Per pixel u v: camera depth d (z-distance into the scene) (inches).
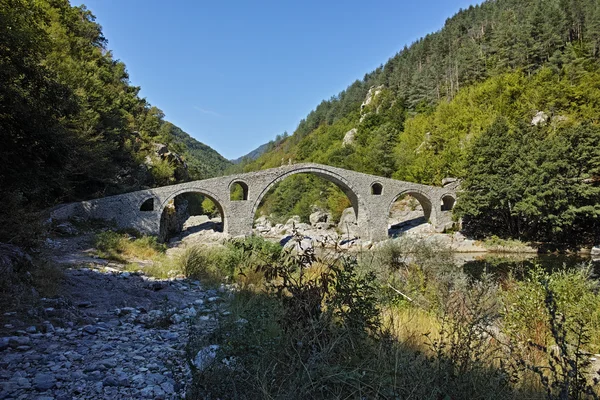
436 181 2269.9
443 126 2667.3
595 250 1323.8
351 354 156.6
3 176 495.8
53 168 564.7
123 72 2620.6
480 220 1772.9
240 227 1699.1
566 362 144.6
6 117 475.2
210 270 558.6
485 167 1663.4
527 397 150.0
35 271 356.5
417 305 354.6
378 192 2134.6
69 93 569.0
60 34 1433.3
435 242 606.5
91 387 153.4
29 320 246.1
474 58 3383.4
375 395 126.5
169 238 1706.4
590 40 2812.5
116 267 608.7
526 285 330.0
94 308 316.2
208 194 1635.1
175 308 326.3
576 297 307.6
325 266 245.4
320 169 1881.2
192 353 179.6
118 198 1387.8
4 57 492.7
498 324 293.0
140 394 148.1
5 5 564.4
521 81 2605.8
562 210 1406.3
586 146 1409.9
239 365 152.8
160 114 3179.1
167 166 2064.5
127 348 211.6
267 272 192.7
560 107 2222.0
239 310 260.7
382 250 544.7
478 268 898.7
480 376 145.9
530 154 1529.3
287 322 170.1
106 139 1497.3
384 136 2778.1
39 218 536.1
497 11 4328.3
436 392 126.9
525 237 1571.1
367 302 184.1
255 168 6422.2
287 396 122.0
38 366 175.2
